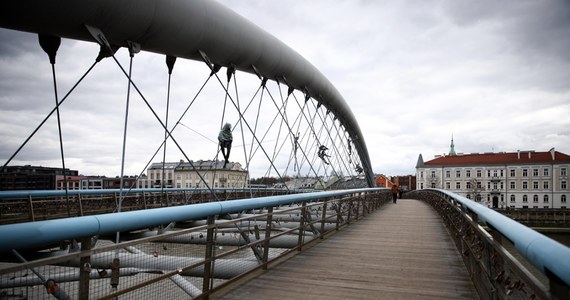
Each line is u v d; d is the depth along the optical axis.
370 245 7.67
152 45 8.50
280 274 5.17
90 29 6.89
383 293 4.38
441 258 6.37
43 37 6.74
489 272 3.36
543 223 43.09
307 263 5.90
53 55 6.84
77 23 6.71
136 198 15.94
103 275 2.95
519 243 1.84
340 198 10.58
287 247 9.05
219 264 5.78
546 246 1.56
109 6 6.91
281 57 14.45
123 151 7.21
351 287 4.60
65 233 2.26
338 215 10.12
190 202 18.86
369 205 16.48
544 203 75.12
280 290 4.42
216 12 10.20
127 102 7.43
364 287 4.61
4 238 1.92
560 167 74.44
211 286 4.11
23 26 6.34
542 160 75.94
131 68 7.95
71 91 6.59
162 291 3.99
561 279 1.38
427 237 8.87
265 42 13.07
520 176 77.56
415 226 11.23
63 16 6.44
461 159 84.88
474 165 81.94
